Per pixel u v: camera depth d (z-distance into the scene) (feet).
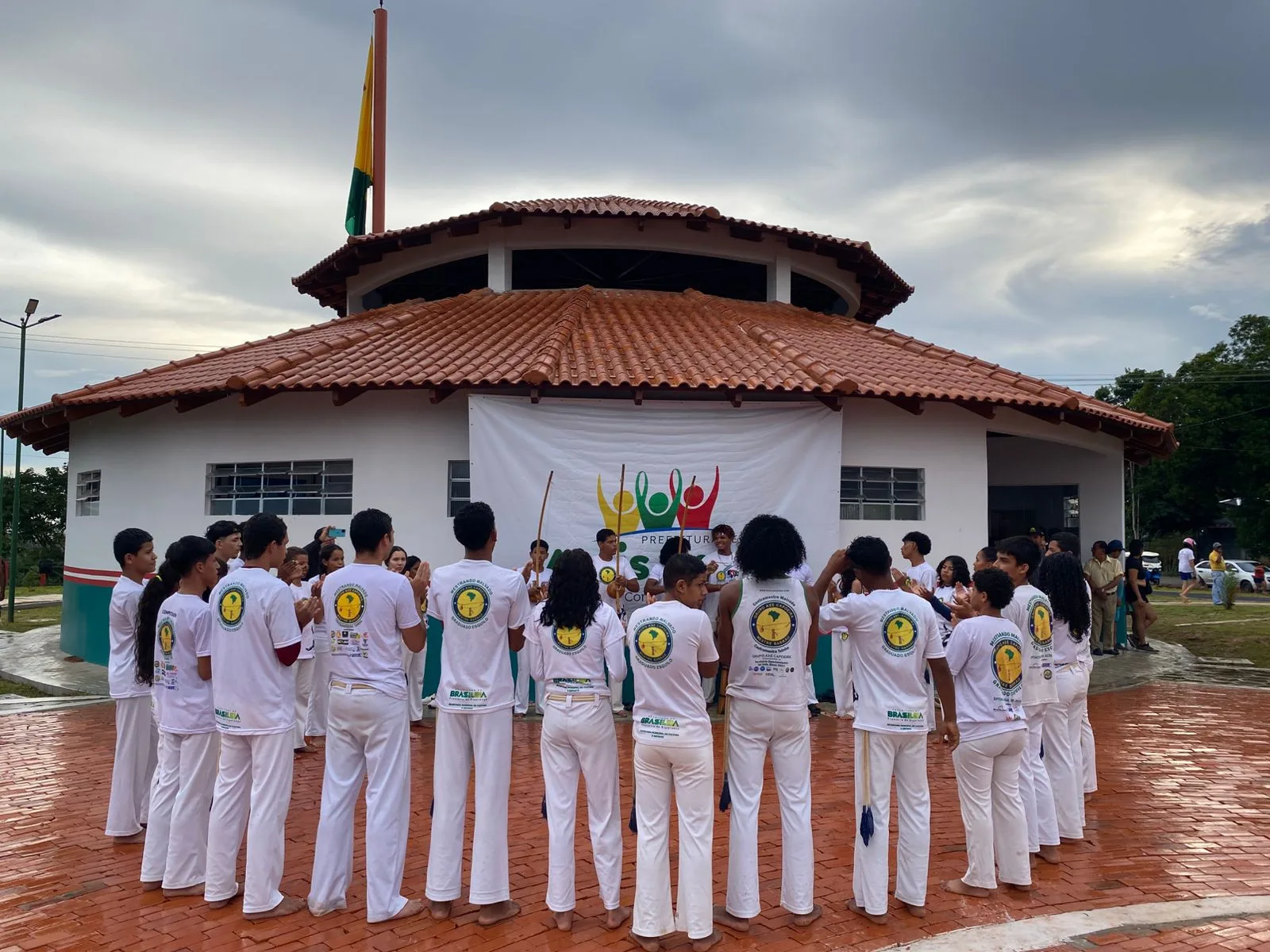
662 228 42.60
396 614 14.92
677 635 13.34
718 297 45.73
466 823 19.11
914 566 27.76
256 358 37.01
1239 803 20.77
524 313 38.78
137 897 15.43
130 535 18.60
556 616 14.21
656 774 13.50
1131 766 23.95
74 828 19.11
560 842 14.05
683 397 31.65
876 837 14.21
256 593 14.80
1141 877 16.21
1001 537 49.96
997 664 15.29
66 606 43.04
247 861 14.40
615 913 14.07
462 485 32.81
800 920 14.03
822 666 32.27
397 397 33.04
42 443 46.44
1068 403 34.42
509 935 13.80
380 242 42.63
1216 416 122.72
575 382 29.58
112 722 29.01
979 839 15.20
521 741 26.21
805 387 30.32
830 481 32.01
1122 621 46.21
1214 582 77.00
